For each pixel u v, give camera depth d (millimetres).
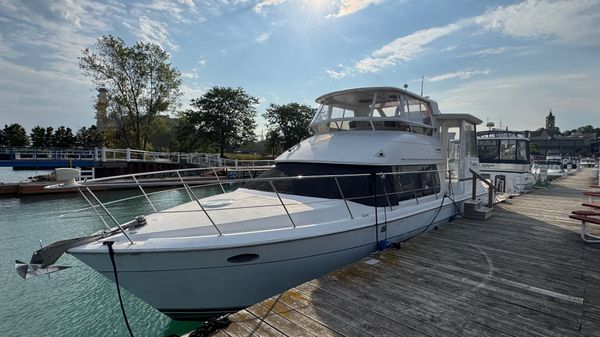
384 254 4891
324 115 7012
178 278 3744
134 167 22109
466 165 8500
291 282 4242
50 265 3416
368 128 6430
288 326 2920
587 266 4566
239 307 4078
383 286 3781
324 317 3084
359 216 4875
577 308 3332
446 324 2998
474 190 8156
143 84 28922
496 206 9984
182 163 25875
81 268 7234
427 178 6746
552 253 5137
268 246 3930
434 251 5094
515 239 5918
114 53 27047
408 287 3768
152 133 30328
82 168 20844
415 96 6805
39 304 5668
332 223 4469
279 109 51219
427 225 6477
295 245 4098
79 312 5414
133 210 13578
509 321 3068
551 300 3506
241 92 44906
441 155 7301
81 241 3645
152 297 3809
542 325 3008
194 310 3973
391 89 6320
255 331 2836
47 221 11711
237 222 4152
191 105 43875
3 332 4848
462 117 7465
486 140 16000
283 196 5297
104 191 17797
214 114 42750
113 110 27953
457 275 4156
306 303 3348
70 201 15438
